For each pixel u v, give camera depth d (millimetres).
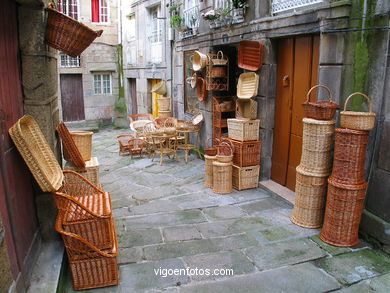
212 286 3104
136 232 4180
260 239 3947
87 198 3408
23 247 2836
